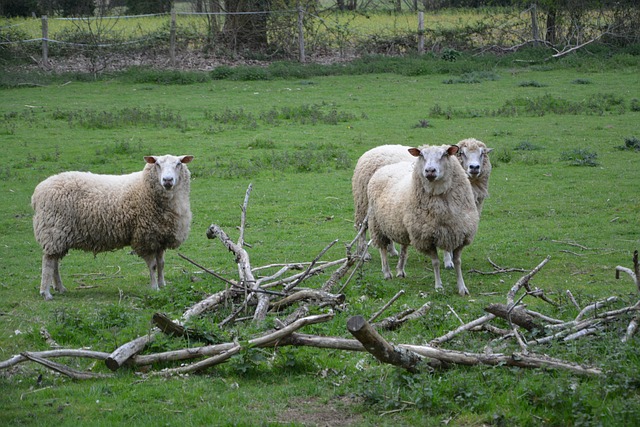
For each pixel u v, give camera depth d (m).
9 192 17.03
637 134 21.61
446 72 32.88
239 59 35.41
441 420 6.23
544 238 13.38
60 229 10.70
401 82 31.16
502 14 39.06
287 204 16.30
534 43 35.69
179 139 21.91
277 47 35.81
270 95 28.95
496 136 21.78
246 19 35.81
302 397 6.83
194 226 14.93
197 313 8.61
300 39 35.41
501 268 11.69
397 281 11.25
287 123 24.06
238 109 26.33
